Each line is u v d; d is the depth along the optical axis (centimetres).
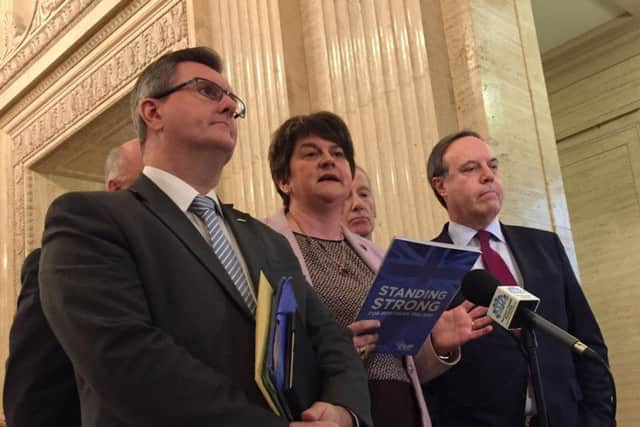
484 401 271
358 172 351
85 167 808
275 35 521
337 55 497
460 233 310
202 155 209
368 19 482
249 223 224
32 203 793
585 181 753
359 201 343
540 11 692
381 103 462
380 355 247
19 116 816
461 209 308
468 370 276
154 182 204
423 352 260
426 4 461
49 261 175
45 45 755
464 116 448
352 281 257
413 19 458
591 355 186
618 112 730
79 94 724
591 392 283
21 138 810
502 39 469
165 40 615
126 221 184
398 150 448
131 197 195
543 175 461
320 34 512
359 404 185
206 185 214
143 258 180
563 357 279
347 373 194
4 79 821
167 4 618
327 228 273
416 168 438
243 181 525
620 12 702
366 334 226
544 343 278
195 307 180
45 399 190
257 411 162
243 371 179
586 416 277
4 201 819
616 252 720
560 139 776
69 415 194
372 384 240
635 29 715
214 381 162
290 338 176
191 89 213
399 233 438
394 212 443
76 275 170
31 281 199
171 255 185
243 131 531
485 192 304
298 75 513
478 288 224
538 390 198
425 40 450
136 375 158
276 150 283
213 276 187
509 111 454
